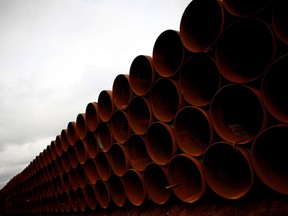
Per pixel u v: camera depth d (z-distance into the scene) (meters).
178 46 3.53
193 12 3.02
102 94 4.92
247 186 2.53
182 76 3.12
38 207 10.44
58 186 7.75
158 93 3.68
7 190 16.44
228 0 2.60
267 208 2.36
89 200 5.69
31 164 10.21
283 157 2.62
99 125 5.02
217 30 3.14
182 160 3.38
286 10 2.35
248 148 2.60
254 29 2.61
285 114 2.43
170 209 3.46
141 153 4.35
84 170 5.71
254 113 2.90
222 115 2.87
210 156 2.87
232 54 2.82
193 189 3.38
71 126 6.29
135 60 3.87
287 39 2.24
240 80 2.55
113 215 4.88
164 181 3.93
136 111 4.19
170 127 3.37
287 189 2.31
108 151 4.70
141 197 4.11
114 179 4.78
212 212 2.83
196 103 3.05
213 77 3.28
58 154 7.10
